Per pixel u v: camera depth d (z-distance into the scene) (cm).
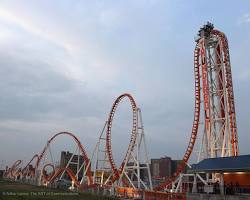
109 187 7181
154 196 5369
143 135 8450
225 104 7244
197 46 8019
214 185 5134
